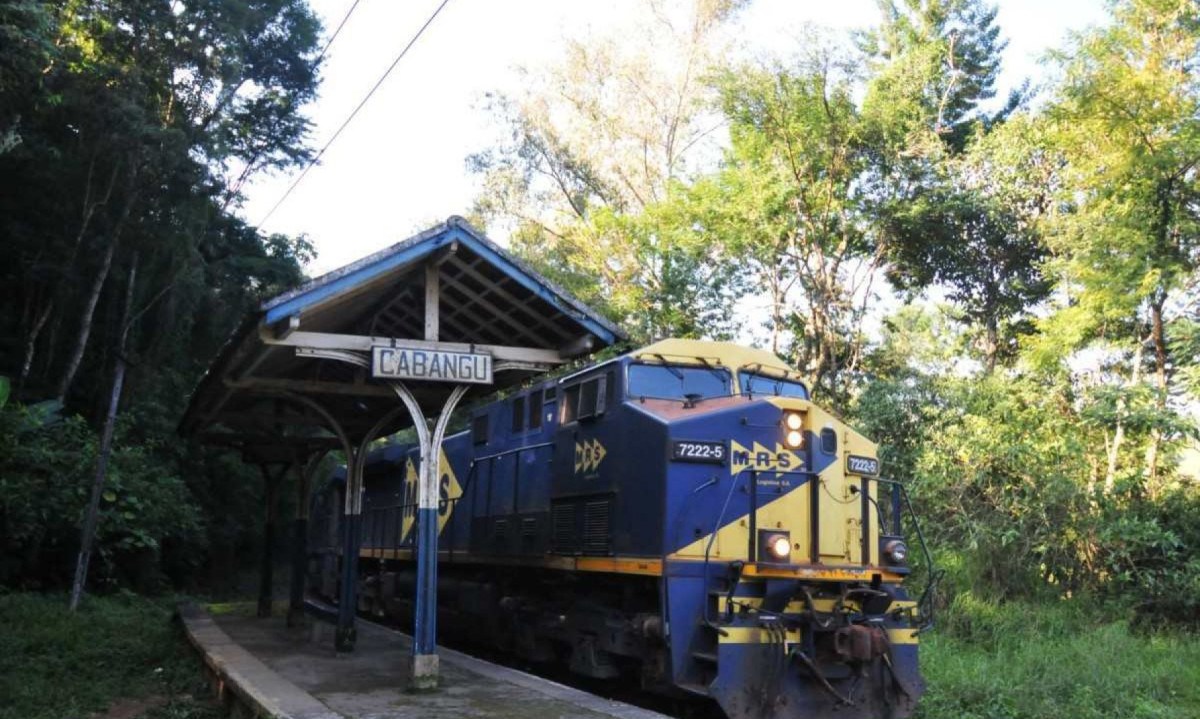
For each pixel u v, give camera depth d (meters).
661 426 8.88
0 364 21.20
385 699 8.16
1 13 13.26
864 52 29.86
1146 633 14.07
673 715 9.44
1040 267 19.91
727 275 22.75
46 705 9.57
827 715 8.23
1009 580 15.27
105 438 17.03
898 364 21.70
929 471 16.36
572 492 10.54
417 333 10.83
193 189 21.58
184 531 22.89
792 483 8.91
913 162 21.23
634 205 28.05
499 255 8.91
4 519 16.92
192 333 26.53
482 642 13.91
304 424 13.31
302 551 14.05
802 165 20.69
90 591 20.42
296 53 26.61
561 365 9.62
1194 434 15.12
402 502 16.45
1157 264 15.95
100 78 18.45
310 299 8.34
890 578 9.17
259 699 7.84
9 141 15.72
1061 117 17.12
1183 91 16.27
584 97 28.17
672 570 8.45
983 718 9.57
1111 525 14.62
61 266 19.92
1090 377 17.89
